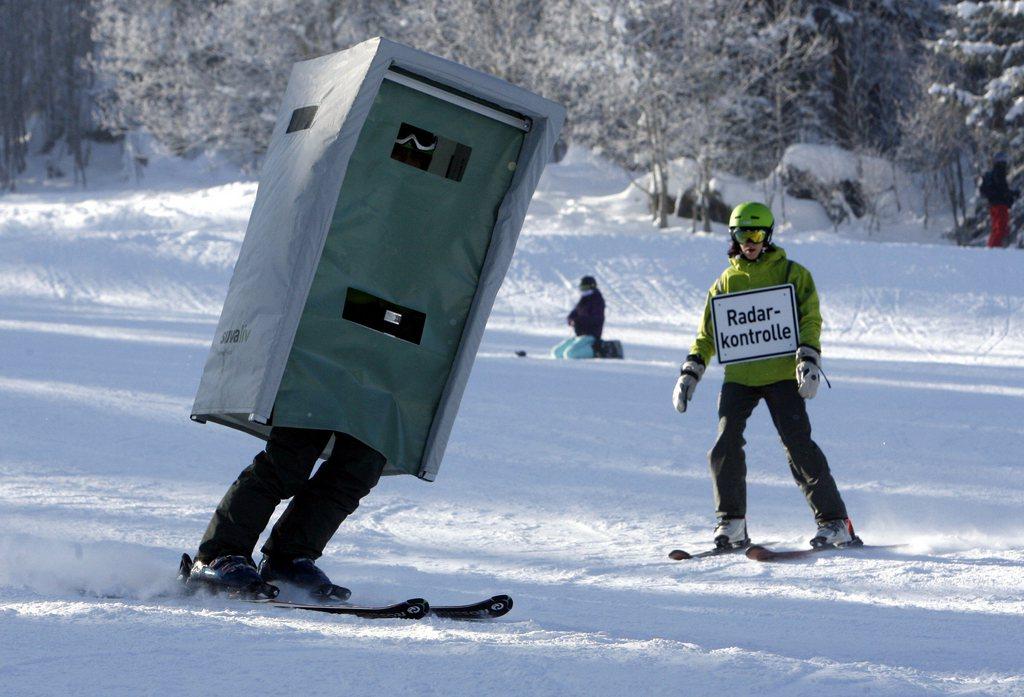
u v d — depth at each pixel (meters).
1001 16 83.44
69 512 10.26
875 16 98.44
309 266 6.74
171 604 6.11
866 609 7.52
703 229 84.50
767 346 11.49
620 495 13.96
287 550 6.90
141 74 102.88
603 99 85.62
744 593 8.28
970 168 95.62
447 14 86.44
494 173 7.15
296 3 92.38
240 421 7.73
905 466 16.41
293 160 7.21
